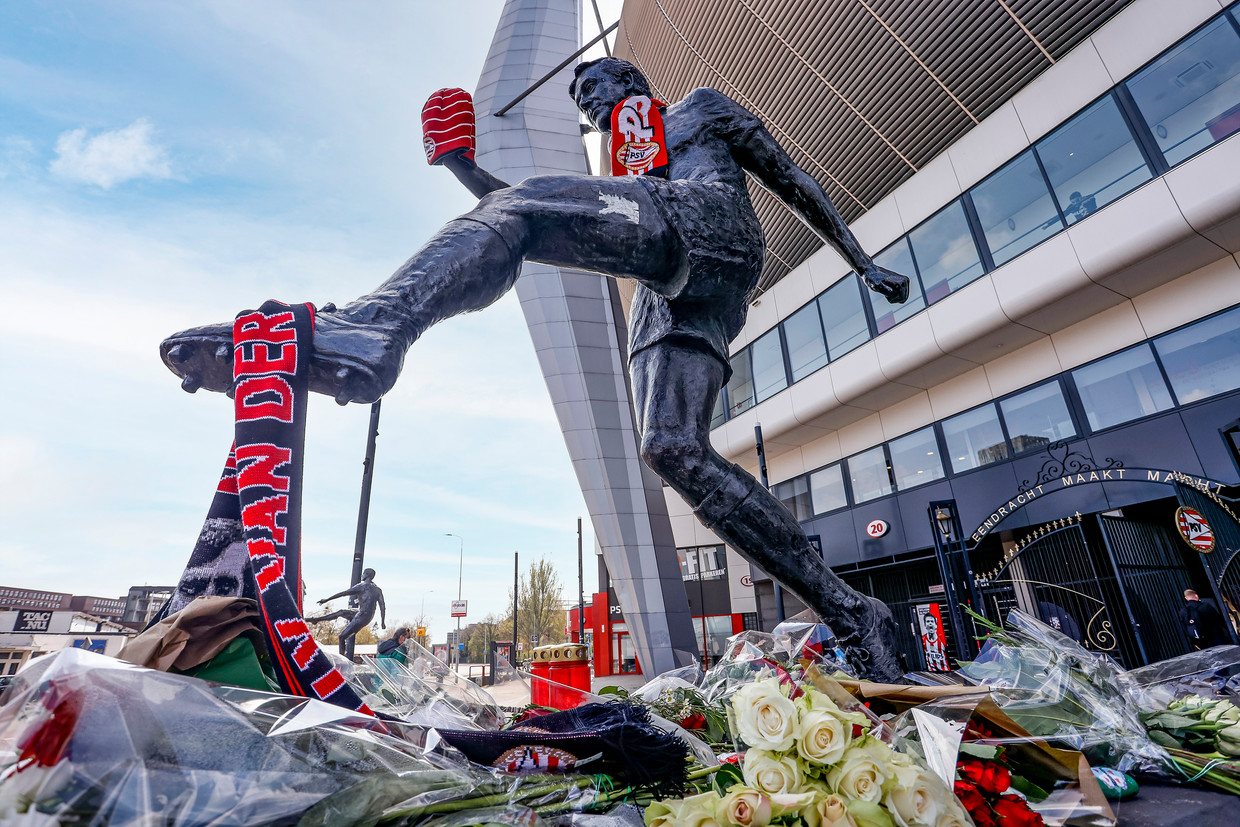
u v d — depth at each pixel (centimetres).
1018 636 162
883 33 1193
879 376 1304
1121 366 1017
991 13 1085
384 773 64
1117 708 140
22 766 46
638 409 183
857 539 1438
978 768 97
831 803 72
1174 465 921
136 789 47
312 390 94
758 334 1702
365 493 710
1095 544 1016
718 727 147
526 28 1503
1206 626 776
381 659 153
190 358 92
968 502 1212
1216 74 887
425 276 108
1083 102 1034
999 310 1091
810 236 1548
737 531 166
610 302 1413
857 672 169
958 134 1237
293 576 82
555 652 583
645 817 78
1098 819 97
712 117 190
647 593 1220
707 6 1362
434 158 161
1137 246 919
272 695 63
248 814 52
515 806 73
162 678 56
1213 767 124
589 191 139
